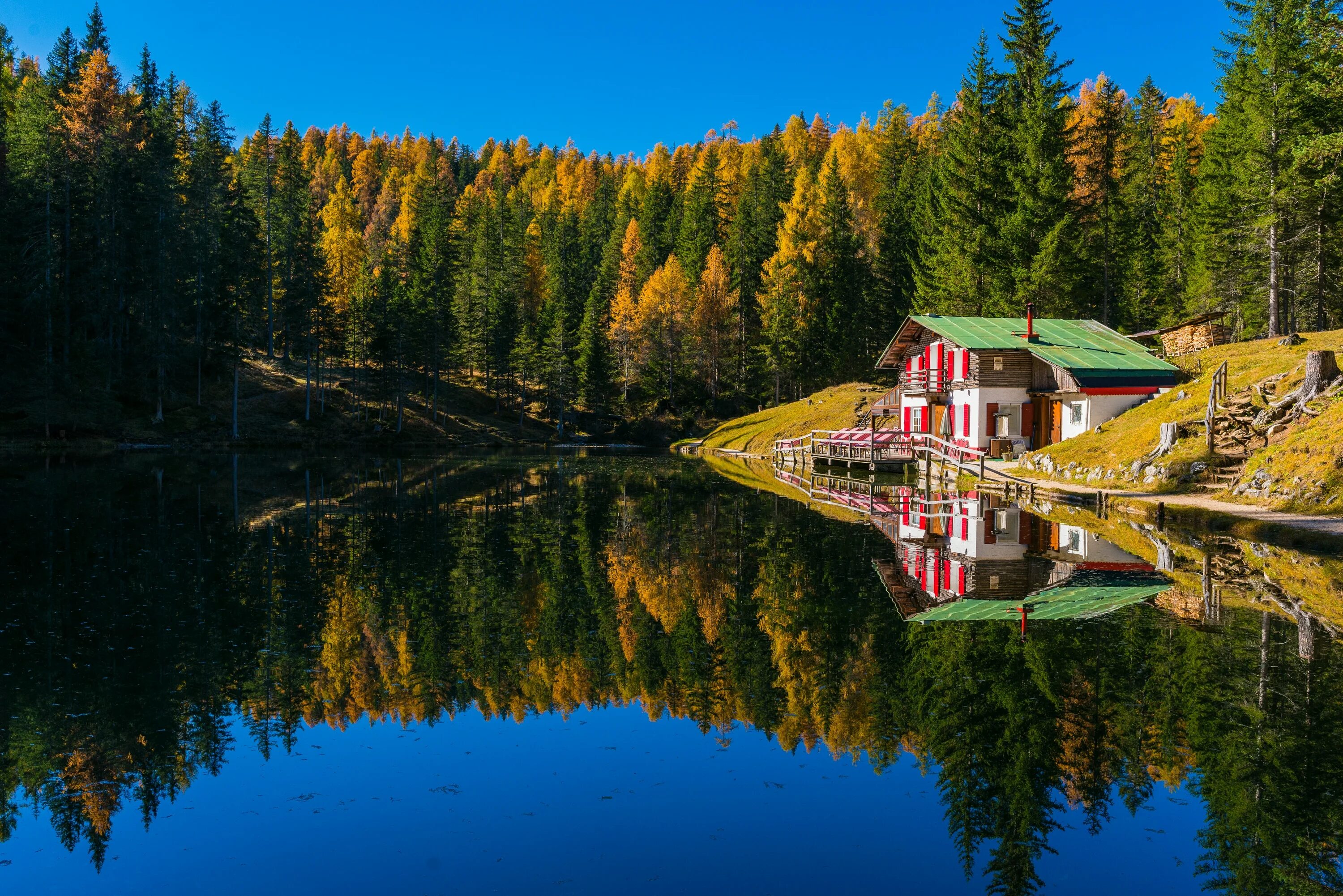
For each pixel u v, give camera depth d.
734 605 15.59
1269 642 12.41
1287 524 20.38
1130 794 8.09
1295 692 10.41
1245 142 44.72
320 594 16.34
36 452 49.84
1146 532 22.69
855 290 76.44
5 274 55.81
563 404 85.94
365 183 149.88
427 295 84.12
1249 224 44.53
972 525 25.05
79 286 58.47
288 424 67.38
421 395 83.12
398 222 120.50
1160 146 69.06
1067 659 11.84
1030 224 50.12
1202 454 27.25
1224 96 49.72
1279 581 16.48
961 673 11.48
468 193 122.94
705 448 71.12
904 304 76.31
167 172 62.38
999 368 41.31
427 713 10.40
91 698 10.70
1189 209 57.41
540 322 91.81
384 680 11.55
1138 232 60.47
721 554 20.89
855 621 14.34
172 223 61.38
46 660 12.16
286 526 25.11
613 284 100.88
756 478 43.69
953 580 17.33
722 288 88.12
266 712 10.38
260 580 17.64
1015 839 7.33
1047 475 34.56
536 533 24.28
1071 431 38.62
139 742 9.43
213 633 13.59
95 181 58.03
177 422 60.56
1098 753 8.92
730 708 10.55
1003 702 10.37
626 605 15.67
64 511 27.09
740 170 121.44
